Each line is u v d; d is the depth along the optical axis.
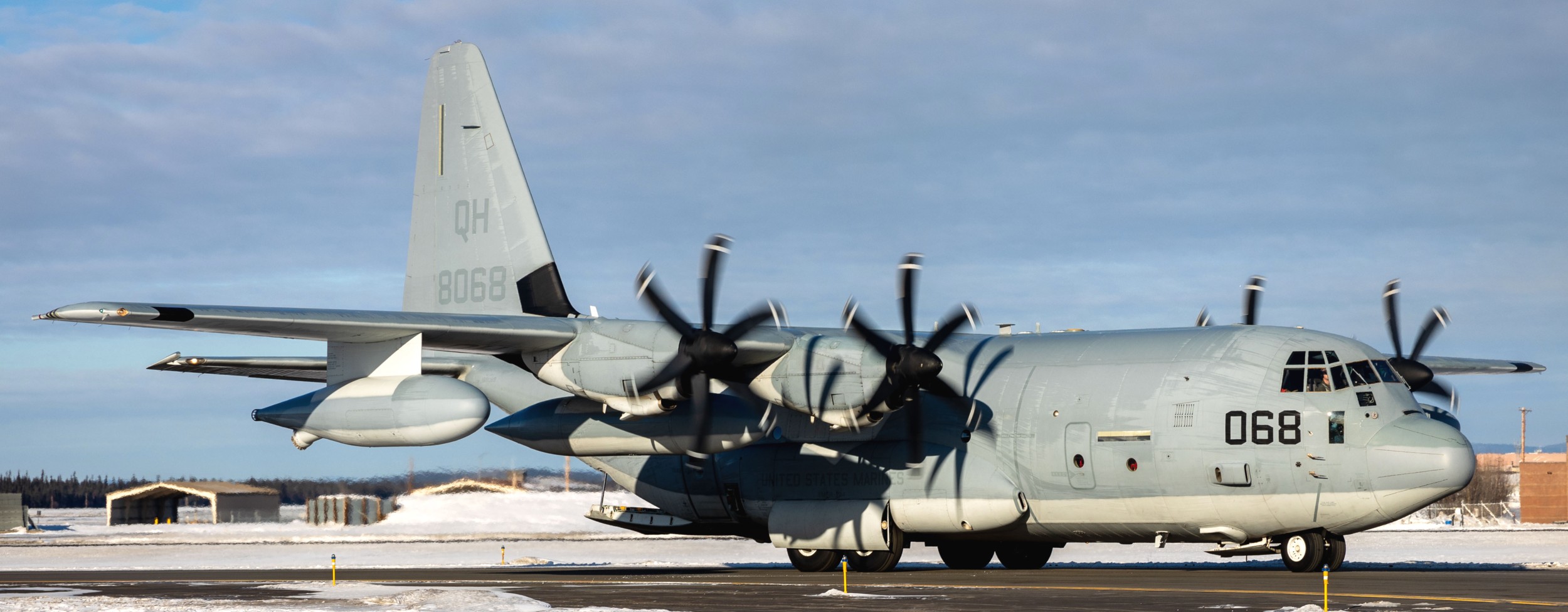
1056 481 76.75
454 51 96.94
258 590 73.88
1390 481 69.00
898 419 81.44
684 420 77.94
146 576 95.19
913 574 79.75
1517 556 119.19
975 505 78.25
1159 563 104.50
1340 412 70.81
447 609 59.81
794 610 56.34
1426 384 83.44
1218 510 73.19
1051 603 57.56
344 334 73.50
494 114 94.50
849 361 73.50
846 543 81.88
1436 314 83.62
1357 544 148.62
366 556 144.38
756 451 86.19
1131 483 74.62
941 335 73.75
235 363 81.81
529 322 75.88
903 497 80.56
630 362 74.00
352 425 75.06
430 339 75.75
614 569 100.06
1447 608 53.28
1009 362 81.00
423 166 97.81
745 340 74.00
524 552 147.12
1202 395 73.31
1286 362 72.62
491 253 93.38
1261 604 55.91
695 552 145.75
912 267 72.31
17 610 62.16
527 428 83.75
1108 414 75.44
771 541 87.75
